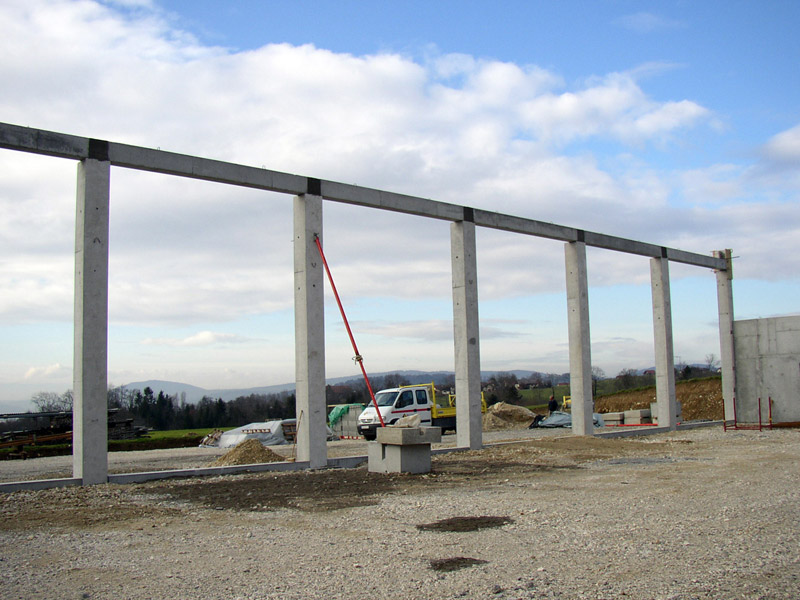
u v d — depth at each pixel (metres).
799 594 5.07
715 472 12.09
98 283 11.84
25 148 11.27
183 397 63.31
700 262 25.14
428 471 12.97
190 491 10.94
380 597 5.16
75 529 8.09
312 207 14.73
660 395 23.47
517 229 18.88
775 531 7.20
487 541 6.94
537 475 12.26
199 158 13.20
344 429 31.38
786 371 24.42
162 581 5.73
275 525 8.11
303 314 14.53
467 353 17.33
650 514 8.22
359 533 7.51
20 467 17.27
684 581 5.41
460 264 17.61
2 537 7.67
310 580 5.65
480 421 17.42
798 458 14.20
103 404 11.76
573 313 20.59
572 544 6.73
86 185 11.83
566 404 41.91
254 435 26.27
